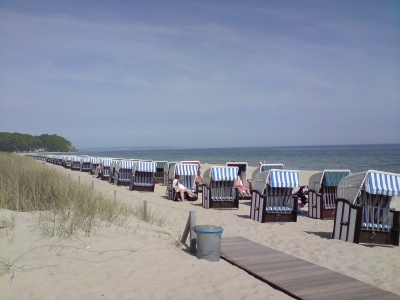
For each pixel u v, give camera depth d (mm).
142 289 4664
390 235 7473
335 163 42438
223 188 12445
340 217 7926
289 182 9836
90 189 10070
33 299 4277
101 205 8180
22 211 7797
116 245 6141
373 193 7273
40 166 16156
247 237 8148
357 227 7477
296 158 58000
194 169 14805
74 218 6980
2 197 8031
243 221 10148
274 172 9852
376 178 7371
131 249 6062
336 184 10695
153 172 17109
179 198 14711
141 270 5285
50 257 5414
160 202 13742
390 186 7320
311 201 11094
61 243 5898
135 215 8977
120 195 14820
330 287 4742
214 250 5844
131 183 17062
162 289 4680
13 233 6238
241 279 5074
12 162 16062
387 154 65812
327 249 7047
